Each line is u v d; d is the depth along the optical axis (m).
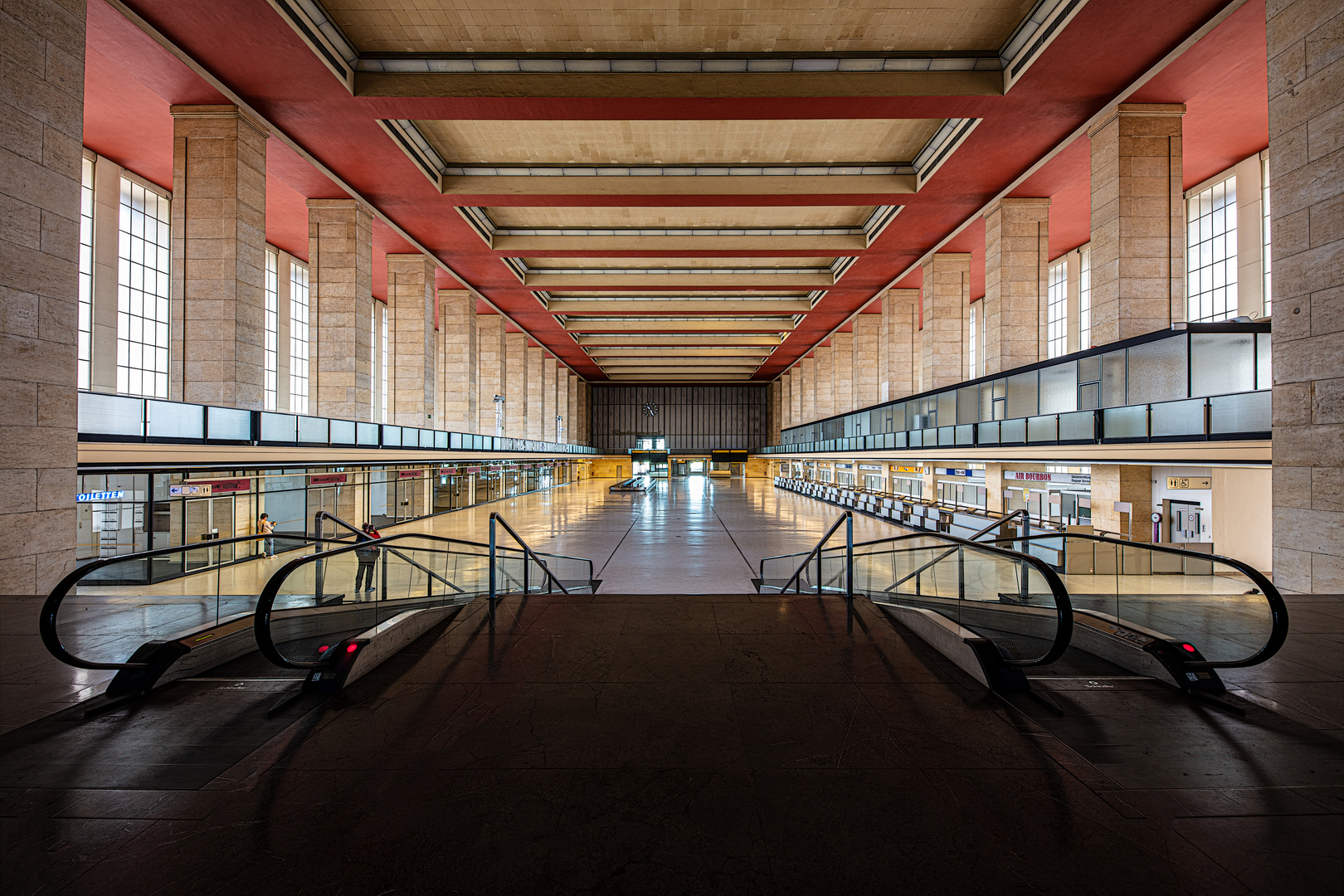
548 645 4.68
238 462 11.60
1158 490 12.09
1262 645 4.55
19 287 6.75
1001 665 3.82
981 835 2.37
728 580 12.30
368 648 4.10
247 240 13.46
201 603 5.79
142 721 3.35
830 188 18.48
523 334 39.22
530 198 18.91
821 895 2.05
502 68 13.21
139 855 2.25
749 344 45.62
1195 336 10.48
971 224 20.36
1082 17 10.84
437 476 25.28
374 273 27.00
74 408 7.36
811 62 13.22
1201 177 17.31
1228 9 10.46
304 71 12.33
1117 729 3.24
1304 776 2.77
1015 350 18.20
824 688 3.85
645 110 13.81
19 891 2.05
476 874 2.16
